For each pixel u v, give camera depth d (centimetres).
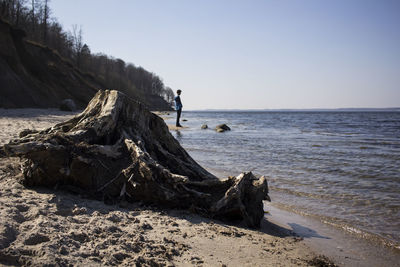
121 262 295
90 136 555
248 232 460
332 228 497
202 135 2123
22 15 5412
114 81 7938
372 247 428
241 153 1318
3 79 3141
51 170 505
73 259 277
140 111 661
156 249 340
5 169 604
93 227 365
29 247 284
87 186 518
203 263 327
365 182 802
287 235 465
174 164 631
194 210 502
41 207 404
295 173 912
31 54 4184
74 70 5300
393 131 3086
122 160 543
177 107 2536
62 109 3409
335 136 2389
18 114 2342
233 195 487
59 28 6444
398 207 600
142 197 510
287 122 5106
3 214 346
